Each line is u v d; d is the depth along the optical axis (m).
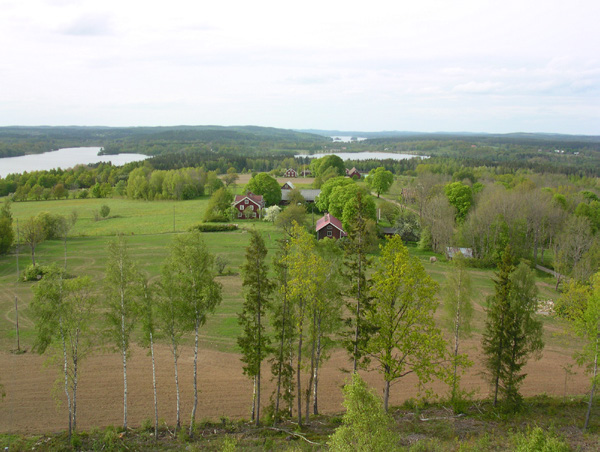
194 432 31.19
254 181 127.12
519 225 80.50
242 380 39.31
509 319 33.88
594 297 33.44
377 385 39.34
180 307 31.59
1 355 41.94
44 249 80.94
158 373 39.84
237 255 77.56
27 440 29.89
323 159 188.62
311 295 31.25
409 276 31.02
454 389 34.56
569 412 34.53
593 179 182.00
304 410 35.75
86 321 32.12
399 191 154.62
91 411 34.16
